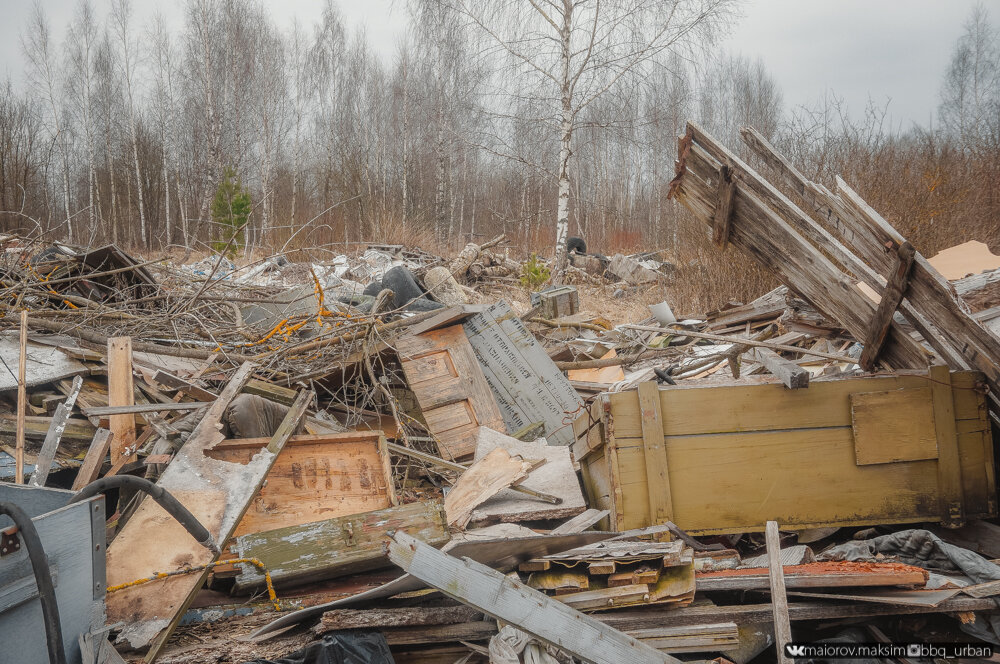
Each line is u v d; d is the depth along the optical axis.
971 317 3.42
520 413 5.66
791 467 3.68
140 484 2.30
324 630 2.87
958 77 34.50
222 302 7.29
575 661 2.75
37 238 7.34
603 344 7.91
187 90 31.83
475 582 2.54
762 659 3.06
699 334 5.03
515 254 23.38
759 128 28.30
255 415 4.35
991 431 3.70
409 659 2.95
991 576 3.07
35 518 1.92
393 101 32.62
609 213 31.70
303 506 3.82
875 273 3.85
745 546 3.94
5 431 4.32
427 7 15.77
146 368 5.09
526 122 15.23
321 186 29.78
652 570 2.98
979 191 12.68
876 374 3.72
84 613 2.11
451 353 5.64
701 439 3.69
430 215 30.02
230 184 20.75
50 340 5.27
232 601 3.18
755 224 4.39
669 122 25.12
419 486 4.94
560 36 14.34
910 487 3.67
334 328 5.85
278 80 32.88
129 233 28.19
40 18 31.28
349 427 5.45
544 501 3.99
